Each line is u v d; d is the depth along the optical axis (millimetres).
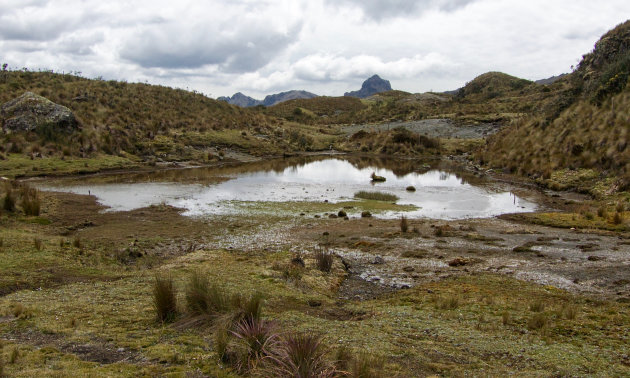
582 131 44250
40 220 23812
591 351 8617
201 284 10242
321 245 20797
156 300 9719
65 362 6922
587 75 56000
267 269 15891
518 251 19172
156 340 8289
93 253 17672
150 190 37281
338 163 65312
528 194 37062
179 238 21844
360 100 172875
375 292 14469
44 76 76438
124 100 75375
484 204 32781
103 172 48875
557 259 17703
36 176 42812
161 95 86438
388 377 6871
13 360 6855
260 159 69875
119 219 25938
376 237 22297
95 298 11273
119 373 6555
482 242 20984
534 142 51719
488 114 101000
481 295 13086
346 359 7340
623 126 38344
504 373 7426
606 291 13602
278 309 11242
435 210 30469
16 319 9258
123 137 60781
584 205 30578
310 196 35625
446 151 77688
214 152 68000
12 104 54469
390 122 114938
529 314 11180
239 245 20688
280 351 6660
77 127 56250
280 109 147000
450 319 10859
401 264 17609
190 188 38938
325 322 10172
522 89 138375
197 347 7926
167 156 60750
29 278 13133
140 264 16969
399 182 44938
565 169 41969
